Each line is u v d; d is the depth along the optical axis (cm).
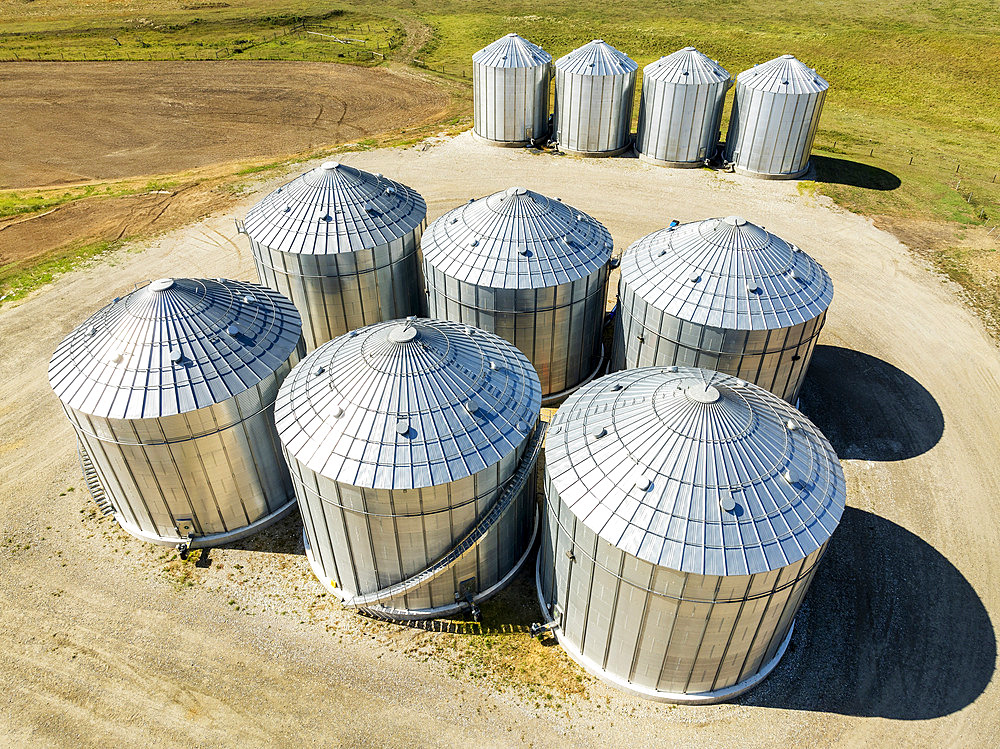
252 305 3100
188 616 2906
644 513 2172
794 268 3356
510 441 2550
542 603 2880
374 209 3769
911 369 4244
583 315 3706
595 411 2570
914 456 3653
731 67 9050
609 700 2612
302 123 7794
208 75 9081
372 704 2605
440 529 2553
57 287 4978
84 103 8231
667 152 6469
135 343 2753
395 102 8362
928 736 2500
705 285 3262
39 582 3028
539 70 6556
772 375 3409
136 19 11188
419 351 2553
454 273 3519
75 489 3462
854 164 6588
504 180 6338
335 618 2911
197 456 2856
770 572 2094
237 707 2592
